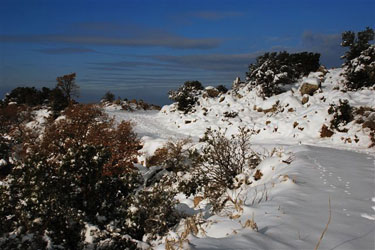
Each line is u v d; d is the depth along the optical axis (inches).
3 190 313.4
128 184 344.2
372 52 995.3
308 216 186.9
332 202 213.5
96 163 322.7
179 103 1592.0
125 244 273.0
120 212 317.1
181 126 1341.0
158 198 317.7
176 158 601.0
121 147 767.7
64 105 1860.2
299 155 384.8
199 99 1593.3
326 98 898.1
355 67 997.8
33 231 279.9
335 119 706.8
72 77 2069.4
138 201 322.0
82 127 822.5
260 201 234.5
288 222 176.1
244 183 346.0
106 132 833.5
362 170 310.5
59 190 308.2
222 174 380.5
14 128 1352.1
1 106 2097.7
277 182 275.9
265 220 182.2
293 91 1119.6
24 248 269.0
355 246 145.3
